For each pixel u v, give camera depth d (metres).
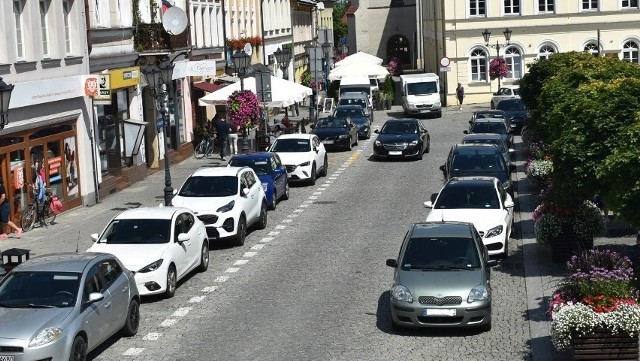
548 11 90.31
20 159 37.31
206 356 20.69
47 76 39.44
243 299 25.69
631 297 18.70
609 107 24.20
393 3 147.25
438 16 98.56
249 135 62.78
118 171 48.19
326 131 63.28
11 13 36.44
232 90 57.44
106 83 42.47
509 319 22.92
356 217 38.09
